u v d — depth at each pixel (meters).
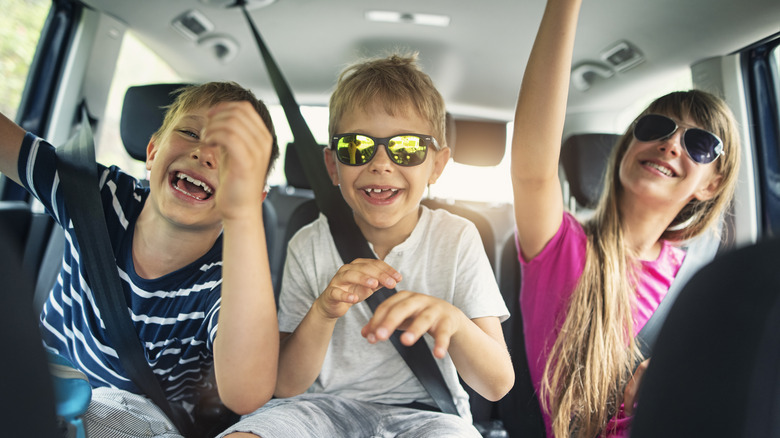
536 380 1.46
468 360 0.96
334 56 2.34
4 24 1.98
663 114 1.52
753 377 0.41
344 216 1.32
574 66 2.33
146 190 1.35
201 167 1.14
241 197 0.74
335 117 1.27
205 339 1.24
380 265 0.85
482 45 2.19
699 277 0.44
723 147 1.50
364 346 1.24
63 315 1.32
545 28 1.16
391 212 1.18
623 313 1.35
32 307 0.39
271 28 2.18
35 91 2.12
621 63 2.22
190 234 1.20
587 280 1.38
